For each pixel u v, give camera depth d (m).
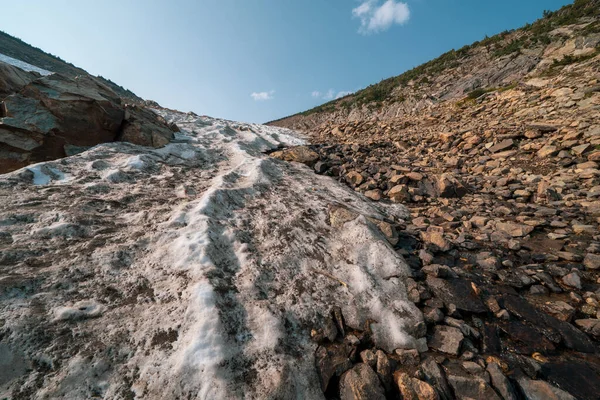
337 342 3.76
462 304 4.41
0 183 5.69
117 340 3.18
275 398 2.87
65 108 8.65
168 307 3.70
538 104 14.65
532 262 5.41
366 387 3.07
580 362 3.48
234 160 11.07
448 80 33.16
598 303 4.23
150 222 5.56
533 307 4.35
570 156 9.33
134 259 4.50
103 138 9.61
